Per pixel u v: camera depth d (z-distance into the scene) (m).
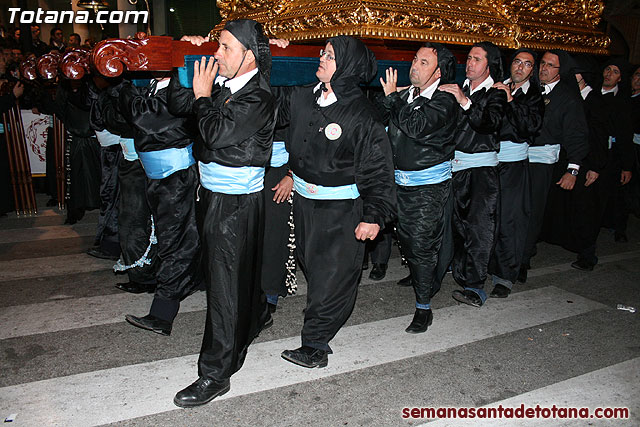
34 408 2.84
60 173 6.86
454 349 3.59
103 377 3.15
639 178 6.54
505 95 3.85
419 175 3.66
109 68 2.84
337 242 3.15
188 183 3.55
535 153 4.67
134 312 4.05
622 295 4.62
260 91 2.73
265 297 3.62
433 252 3.75
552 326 3.97
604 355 3.55
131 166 4.05
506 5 4.73
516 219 4.36
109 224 5.03
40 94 6.12
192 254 3.60
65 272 4.82
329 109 3.05
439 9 4.19
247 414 2.84
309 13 4.02
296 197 3.29
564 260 5.55
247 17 4.56
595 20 5.54
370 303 4.33
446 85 3.54
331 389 3.09
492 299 4.47
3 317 3.91
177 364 3.32
